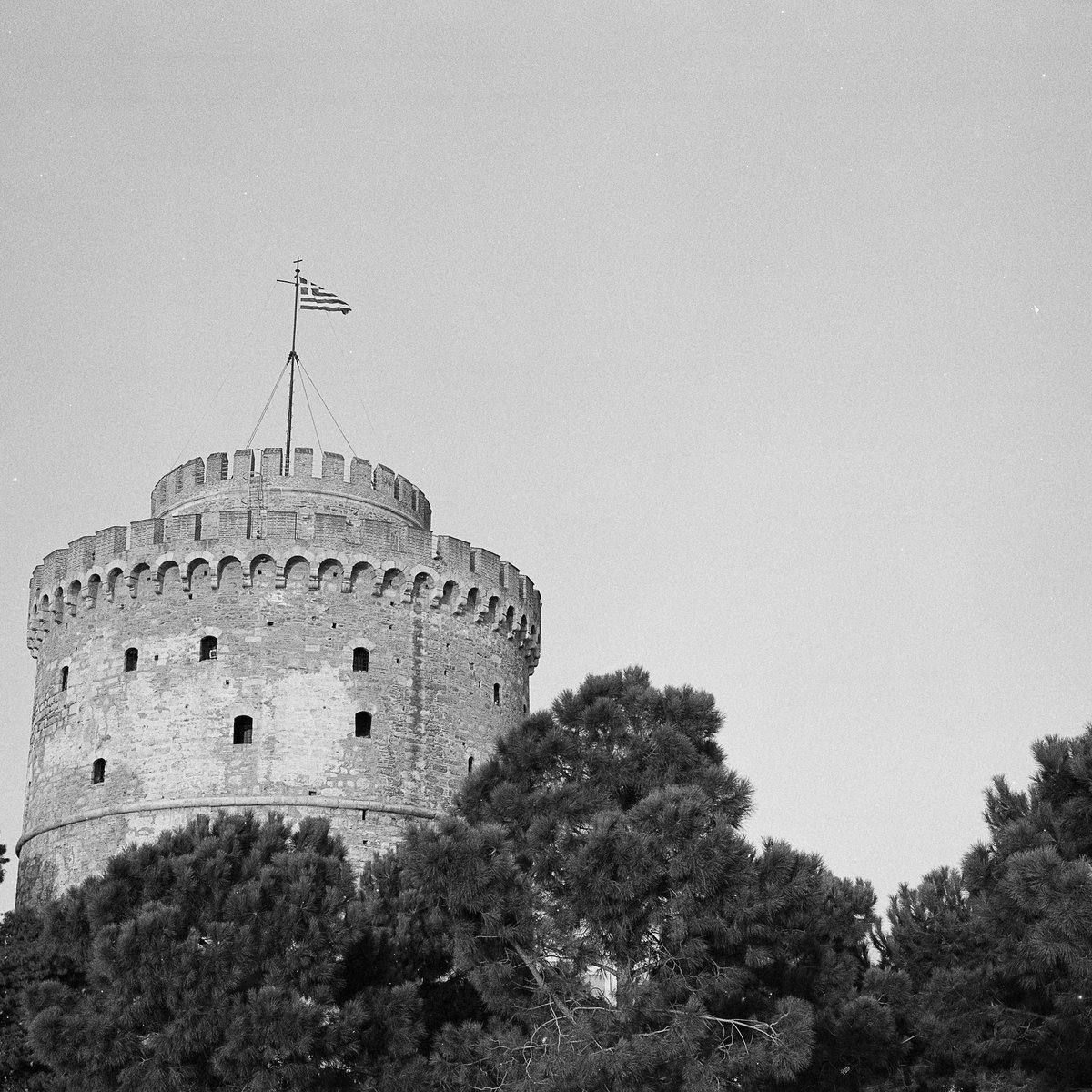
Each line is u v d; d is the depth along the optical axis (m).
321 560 119.19
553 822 67.44
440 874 63.47
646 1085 61.41
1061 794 71.25
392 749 117.12
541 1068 61.84
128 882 72.38
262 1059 66.06
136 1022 67.19
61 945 74.75
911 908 89.44
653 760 73.69
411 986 74.19
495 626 128.25
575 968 65.50
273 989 66.88
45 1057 67.31
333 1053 69.19
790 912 68.69
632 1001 62.59
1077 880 57.38
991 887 69.75
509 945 66.44
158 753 114.25
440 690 121.75
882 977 82.31
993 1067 81.19
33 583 129.88
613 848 62.66
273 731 114.44
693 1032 62.16
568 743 74.38
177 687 115.69
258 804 112.00
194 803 112.12
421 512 139.62
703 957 64.69
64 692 121.38
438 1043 73.12
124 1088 65.88
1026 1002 76.38
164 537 119.81
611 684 77.88
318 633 118.00
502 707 127.19
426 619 122.88
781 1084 78.38
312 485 129.50
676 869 62.31
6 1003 88.69
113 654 118.75
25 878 118.94
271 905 69.94
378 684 118.25
